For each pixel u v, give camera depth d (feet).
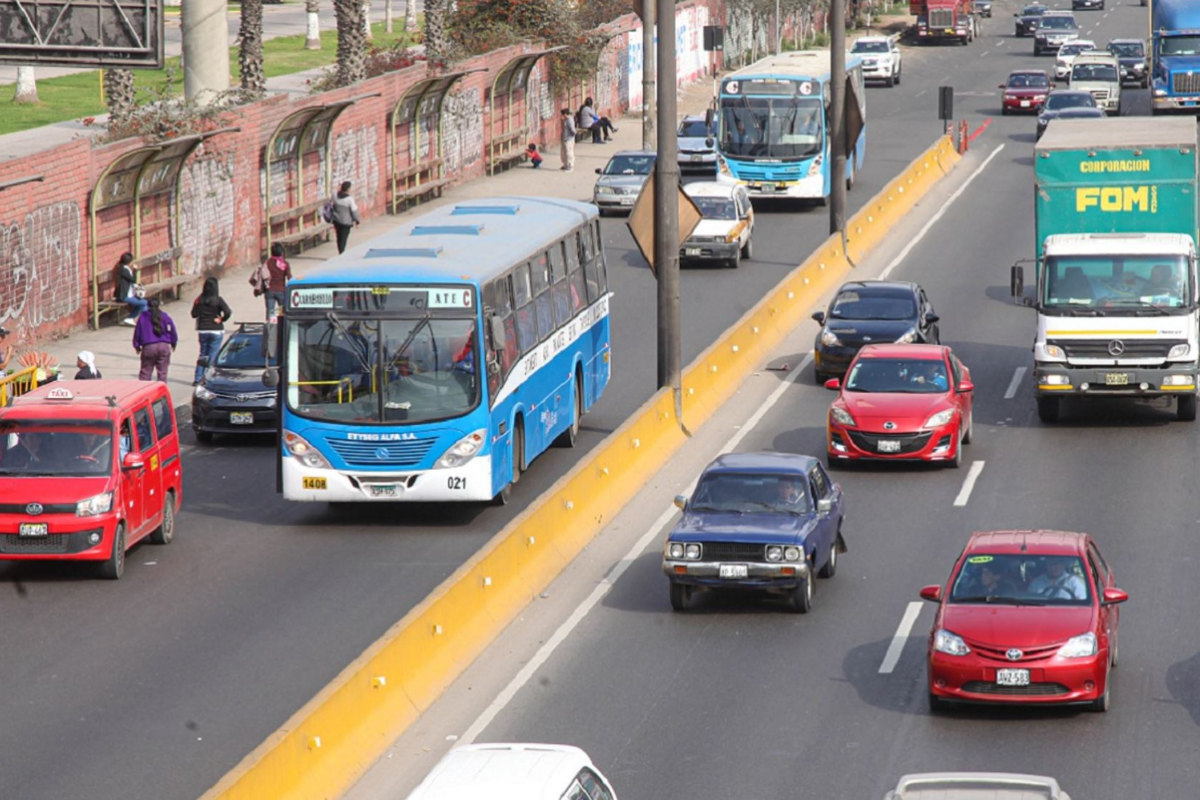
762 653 84.79
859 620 89.76
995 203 244.42
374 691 73.36
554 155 290.97
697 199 203.31
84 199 161.58
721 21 410.11
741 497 95.25
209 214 186.29
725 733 73.61
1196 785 66.08
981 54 451.53
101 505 96.22
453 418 107.55
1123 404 143.64
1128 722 73.72
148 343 138.72
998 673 73.36
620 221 234.17
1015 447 128.67
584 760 52.01
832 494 98.58
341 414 108.06
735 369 151.64
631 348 163.12
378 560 101.14
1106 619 76.79
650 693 79.15
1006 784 49.55
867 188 256.32
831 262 196.85
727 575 90.12
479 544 104.42
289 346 108.78
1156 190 139.44
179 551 104.06
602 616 91.66
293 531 108.47
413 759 71.41
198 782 68.08
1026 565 78.18
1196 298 133.18
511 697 78.89
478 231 122.31
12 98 287.28
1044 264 135.13
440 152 248.52
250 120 193.88
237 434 135.85
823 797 66.18
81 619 90.33
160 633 87.71
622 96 347.97
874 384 125.80
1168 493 113.70
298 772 64.90
